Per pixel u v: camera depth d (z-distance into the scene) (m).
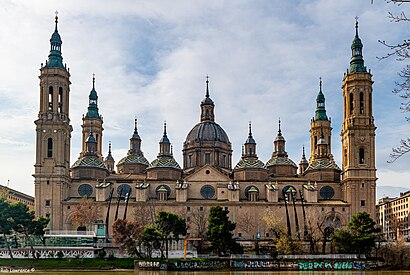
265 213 155.88
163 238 121.62
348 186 159.50
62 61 165.12
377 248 128.88
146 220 145.88
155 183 163.75
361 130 162.00
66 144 162.00
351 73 166.25
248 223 153.62
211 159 179.12
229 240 124.44
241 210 156.25
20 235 148.25
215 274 96.94
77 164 166.62
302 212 156.50
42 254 126.62
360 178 159.00
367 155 160.88
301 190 165.75
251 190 160.12
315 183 160.75
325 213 157.00
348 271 111.56
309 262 118.56
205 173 163.62
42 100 159.75
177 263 113.81
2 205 125.44
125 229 126.06
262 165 168.88
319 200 163.12
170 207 155.50
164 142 177.50
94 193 162.88
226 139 186.62
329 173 171.12
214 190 162.50
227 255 125.12
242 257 122.19
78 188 163.00
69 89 166.88
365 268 119.56
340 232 128.88
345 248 127.50
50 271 106.44
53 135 157.38
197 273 100.19
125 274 94.94
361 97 165.12
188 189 161.88
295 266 117.62
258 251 129.50
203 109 189.38
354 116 163.00
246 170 167.38
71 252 127.00
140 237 119.81
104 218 154.50
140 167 186.12
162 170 166.25
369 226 130.12
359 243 125.25
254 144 181.88
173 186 164.12
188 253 127.31
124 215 146.50
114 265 116.50
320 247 139.12
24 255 126.19
